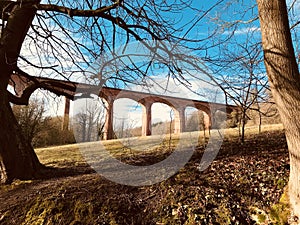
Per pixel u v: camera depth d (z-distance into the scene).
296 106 3.24
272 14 3.39
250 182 4.48
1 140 5.53
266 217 3.57
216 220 3.70
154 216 3.98
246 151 7.12
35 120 13.98
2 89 5.79
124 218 3.93
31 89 6.55
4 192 4.96
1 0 6.16
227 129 11.20
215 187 4.46
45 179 5.59
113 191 4.55
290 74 3.28
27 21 5.92
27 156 5.79
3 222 4.05
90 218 3.91
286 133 3.43
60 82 6.52
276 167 4.93
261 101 4.84
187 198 4.20
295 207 3.35
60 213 4.02
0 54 5.60
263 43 3.53
